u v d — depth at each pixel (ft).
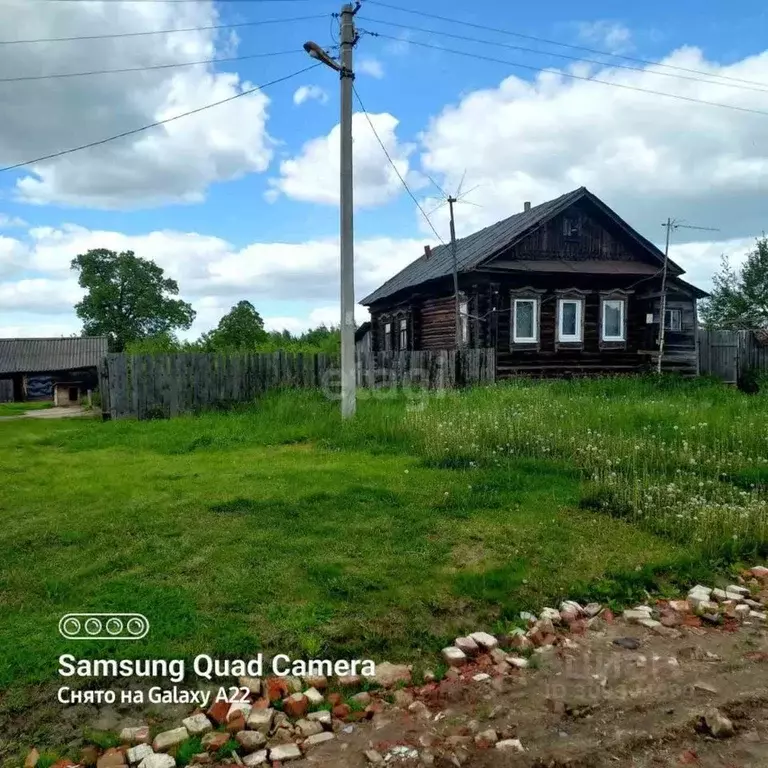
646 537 17.56
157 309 185.68
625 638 12.55
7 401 125.59
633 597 14.32
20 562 15.08
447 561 15.61
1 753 8.96
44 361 130.82
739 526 17.80
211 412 42.80
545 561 15.74
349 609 13.03
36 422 44.37
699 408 37.73
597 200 63.82
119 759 8.76
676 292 65.51
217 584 13.91
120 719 9.82
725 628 13.07
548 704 10.27
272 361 45.93
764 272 108.78
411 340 76.23
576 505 20.35
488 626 12.85
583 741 9.32
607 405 38.27
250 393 45.24
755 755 9.02
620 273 62.18
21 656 10.99
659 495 20.16
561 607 13.60
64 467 26.03
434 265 76.02
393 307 83.61
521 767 8.73
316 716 9.85
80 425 40.83
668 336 65.51
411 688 10.77
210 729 9.61
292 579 14.25
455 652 11.68
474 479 23.20
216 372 44.19
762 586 15.19
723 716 9.84
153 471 24.85
